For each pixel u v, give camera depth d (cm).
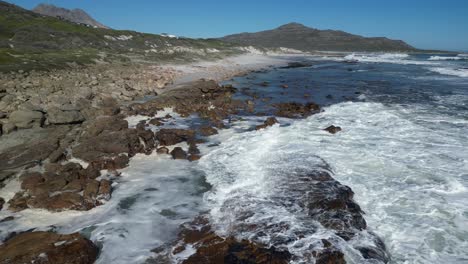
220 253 815
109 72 3759
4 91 2283
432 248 828
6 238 913
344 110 2383
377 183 1170
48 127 1808
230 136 1831
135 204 1098
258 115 2348
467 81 3756
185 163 1446
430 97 2789
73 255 800
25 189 1168
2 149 1491
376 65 6900
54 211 1045
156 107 2458
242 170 1335
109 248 871
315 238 866
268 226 926
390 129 1834
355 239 865
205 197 1139
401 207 1012
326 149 1527
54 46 5234
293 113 2353
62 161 1427
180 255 835
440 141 1596
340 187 1117
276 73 5262
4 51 3941
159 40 7650
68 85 2744
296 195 1085
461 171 1241
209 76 4341
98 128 1733
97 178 1291
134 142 1586
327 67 6538
